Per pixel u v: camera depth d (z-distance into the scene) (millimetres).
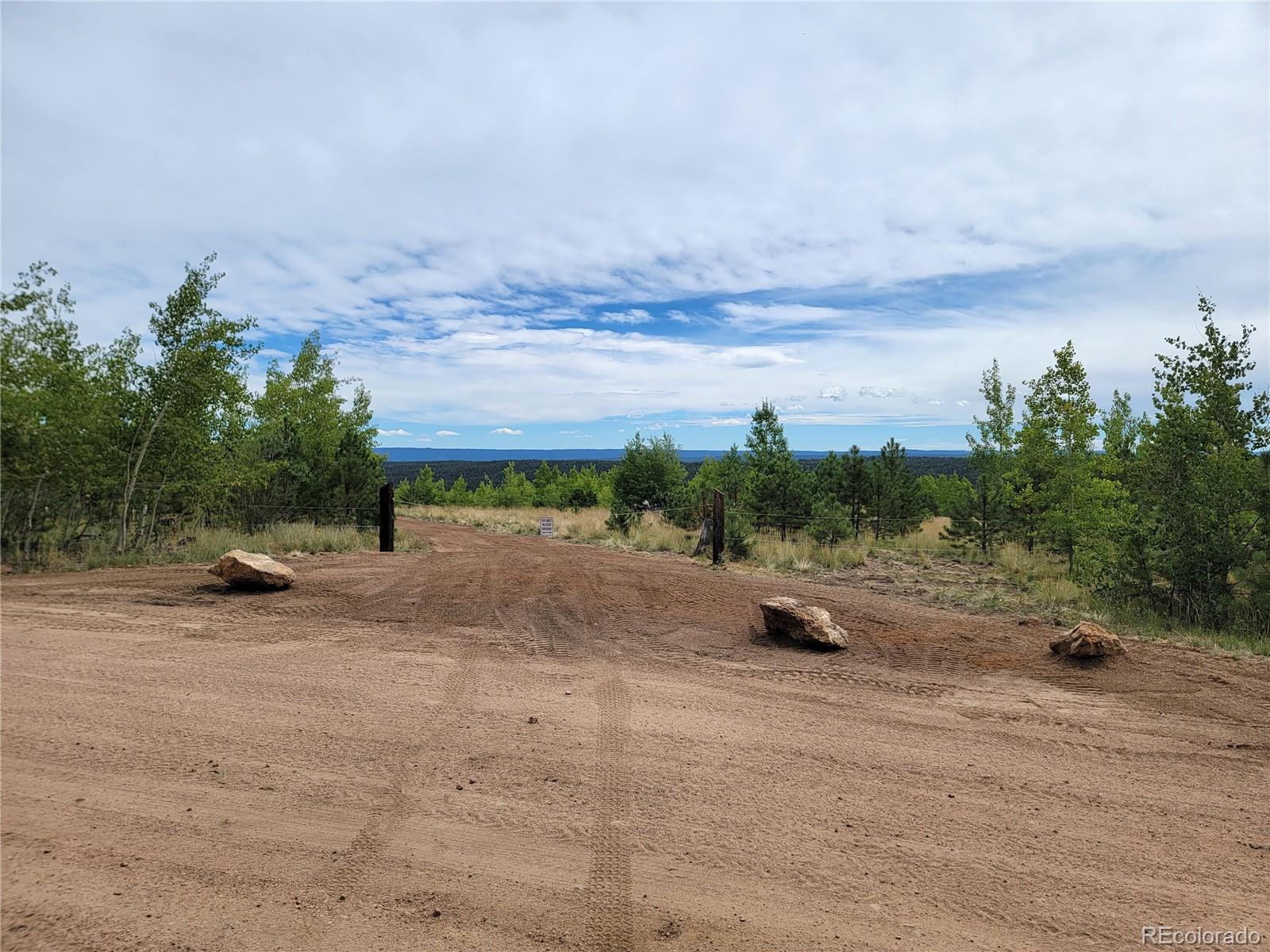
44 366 11125
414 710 5711
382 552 15508
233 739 4984
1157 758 5297
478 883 3400
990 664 7805
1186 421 10547
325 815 3994
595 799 4301
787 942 3057
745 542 16703
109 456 12219
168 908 3100
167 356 12875
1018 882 3598
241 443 17141
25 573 10773
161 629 7867
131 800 4059
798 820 4152
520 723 5516
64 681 5988
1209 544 10008
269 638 7789
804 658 7883
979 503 19000
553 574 12781
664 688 6594
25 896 3115
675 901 3312
